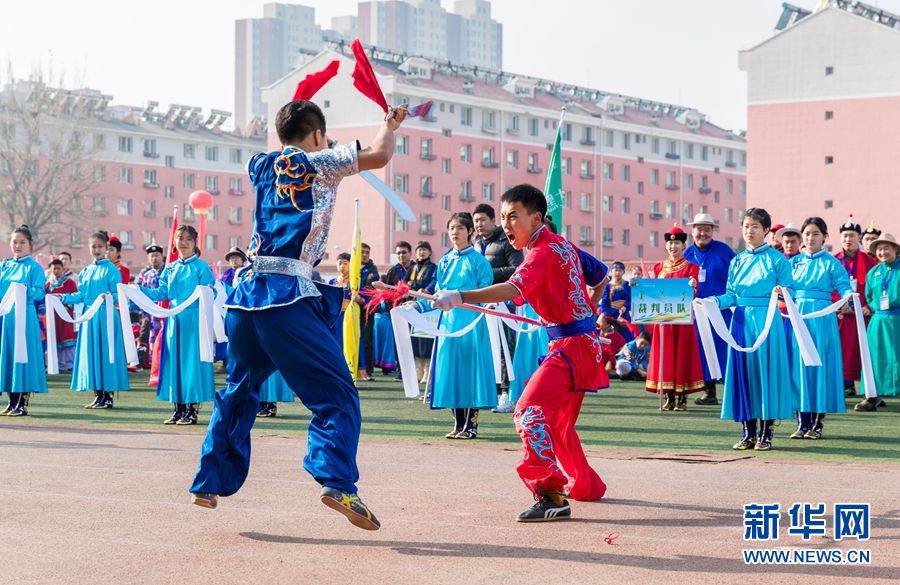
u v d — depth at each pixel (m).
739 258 8.75
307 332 5.06
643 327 16.70
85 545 5.04
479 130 68.94
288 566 4.65
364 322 17.12
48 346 12.22
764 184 57.41
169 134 78.62
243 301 5.12
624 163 77.44
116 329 12.58
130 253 76.75
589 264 6.11
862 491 6.39
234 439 5.43
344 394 5.08
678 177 81.62
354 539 5.16
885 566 4.64
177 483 6.72
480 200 69.00
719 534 5.26
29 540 5.14
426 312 9.71
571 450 6.06
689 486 6.61
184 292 10.75
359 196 64.81
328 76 5.55
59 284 18.95
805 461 7.72
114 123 77.56
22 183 65.44
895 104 54.66
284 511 5.83
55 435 9.47
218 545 5.04
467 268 9.71
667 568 4.61
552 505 5.63
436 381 9.48
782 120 57.06
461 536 5.23
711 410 12.19
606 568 4.61
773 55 57.22
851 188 55.62
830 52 56.06
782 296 8.61
